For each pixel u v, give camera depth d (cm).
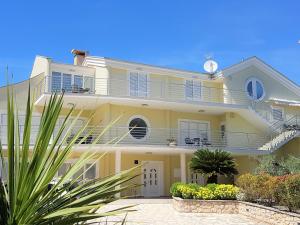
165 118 3047
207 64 3303
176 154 3014
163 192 2966
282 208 1514
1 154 351
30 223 312
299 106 3478
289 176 1427
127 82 2945
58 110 350
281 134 3194
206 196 1984
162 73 3095
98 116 2877
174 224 1585
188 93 3183
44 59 2859
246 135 3244
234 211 1923
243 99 3309
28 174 314
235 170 2397
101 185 363
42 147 333
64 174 391
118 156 2630
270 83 3512
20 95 2730
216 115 3291
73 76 2858
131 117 2905
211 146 2995
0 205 314
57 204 339
